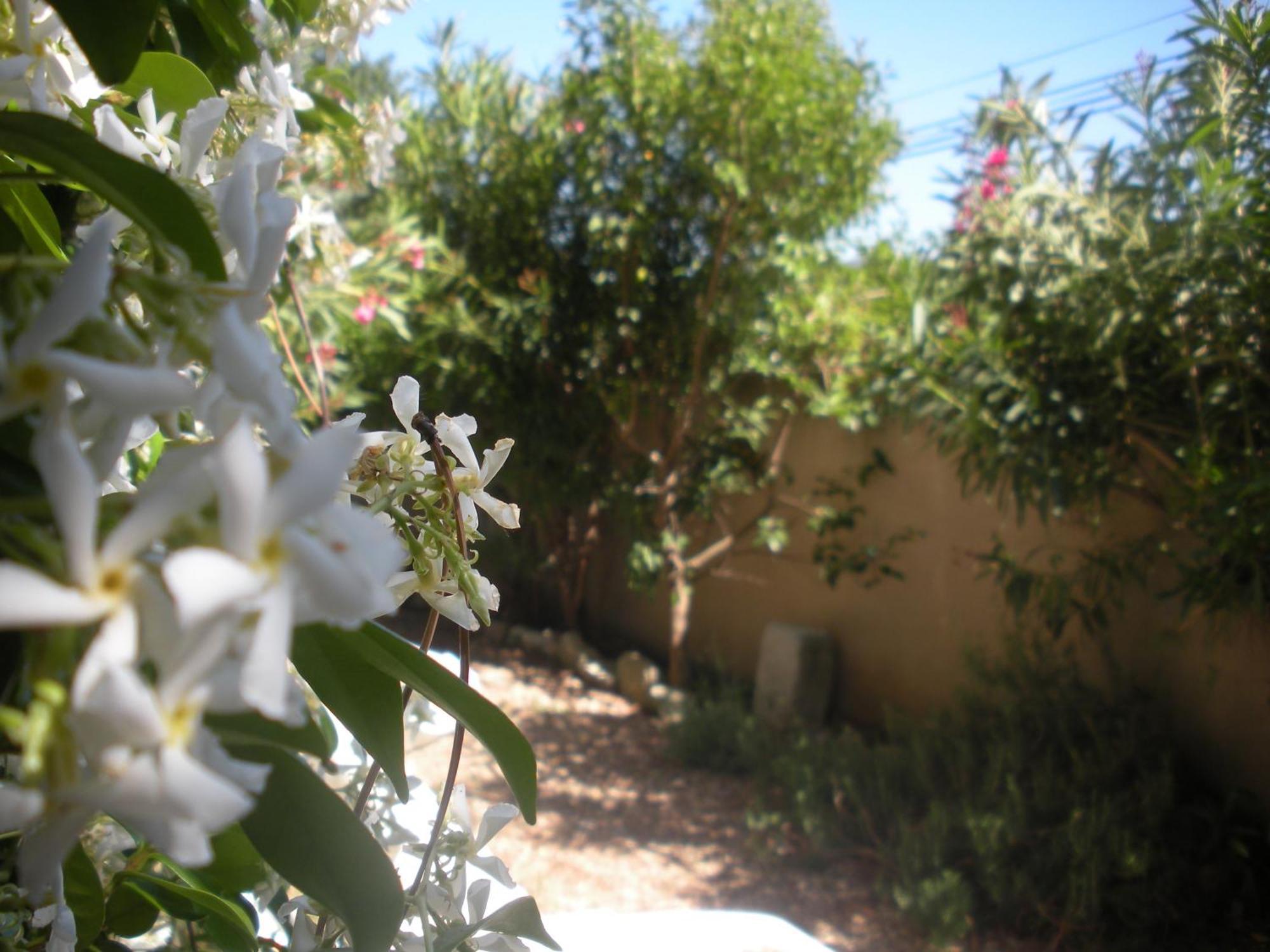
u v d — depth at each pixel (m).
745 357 6.45
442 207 7.14
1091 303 3.61
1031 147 3.84
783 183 6.08
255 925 0.98
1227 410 3.44
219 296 0.42
